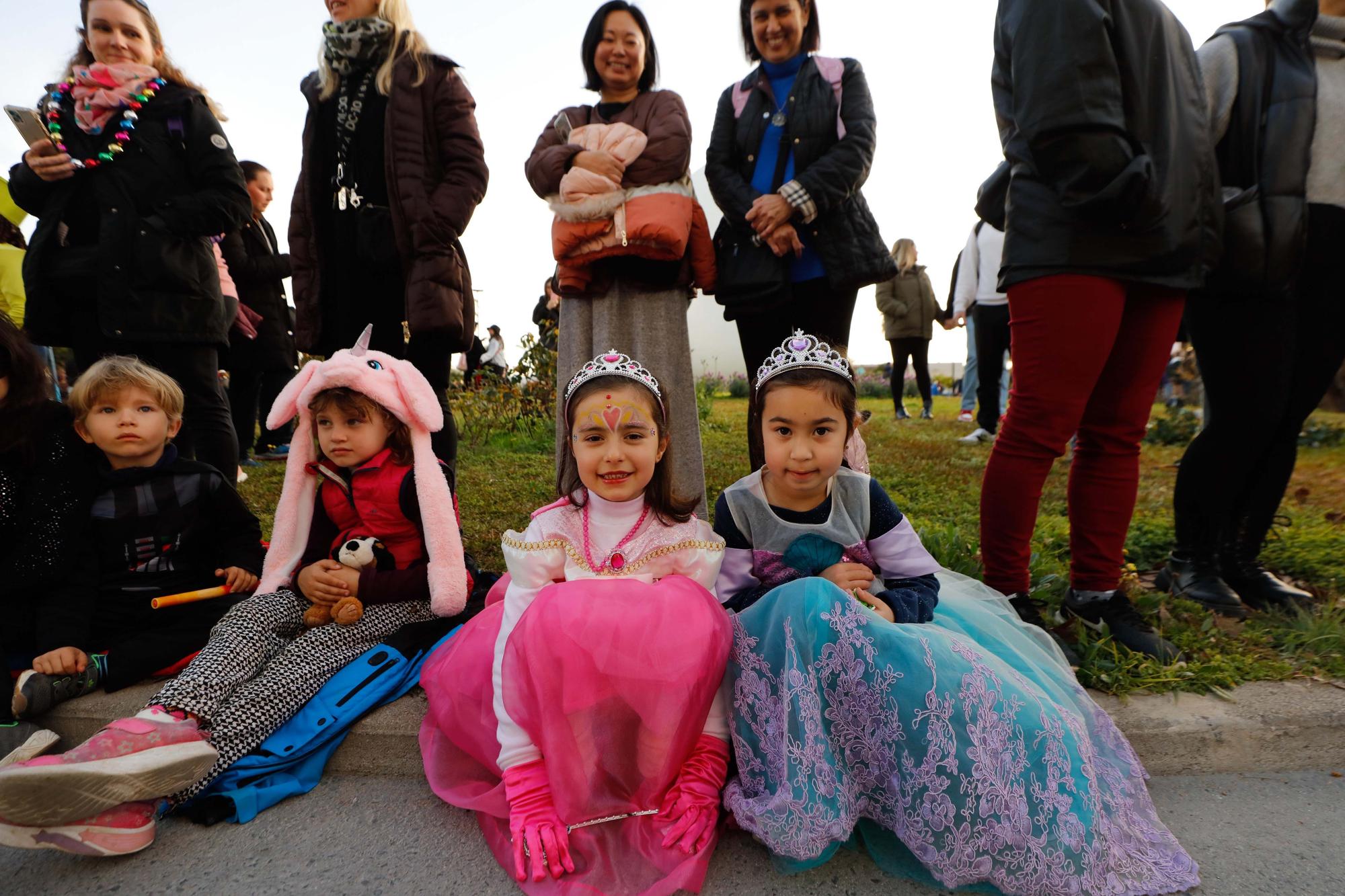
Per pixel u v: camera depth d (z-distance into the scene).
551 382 6.94
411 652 2.26
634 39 3.06
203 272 2.92
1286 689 2.06
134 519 2.36
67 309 2.91
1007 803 1.50
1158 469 5.17
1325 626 2.31
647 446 1.90
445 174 3.00
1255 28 2.39
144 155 2.79
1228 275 2.35
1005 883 1.50
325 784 1.97
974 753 1.51
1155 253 2.05
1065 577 2.70
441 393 3.13
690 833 1.59
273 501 4.07
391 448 2.42
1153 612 2.51
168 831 1.76
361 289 3.08
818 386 1.83
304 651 2.08
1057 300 2.10
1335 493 4.37
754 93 3.05
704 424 7.33
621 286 3.01
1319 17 2.34
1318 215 2.40
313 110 3.05
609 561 1.92
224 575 2.41
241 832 1.76
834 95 2.90
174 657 2.24
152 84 2.85
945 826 1.50
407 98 2.88
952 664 1.58
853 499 2.03
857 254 2.87
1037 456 2.23
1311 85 2.31
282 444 5.87
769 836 1.54
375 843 1.72
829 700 1.62
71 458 2.32
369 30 2.85
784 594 1.71
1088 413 2.33
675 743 1.63
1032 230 2.13
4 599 2.23
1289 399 2.56
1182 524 2.72
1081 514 2.36
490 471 5.07
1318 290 2.46
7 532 2.26
